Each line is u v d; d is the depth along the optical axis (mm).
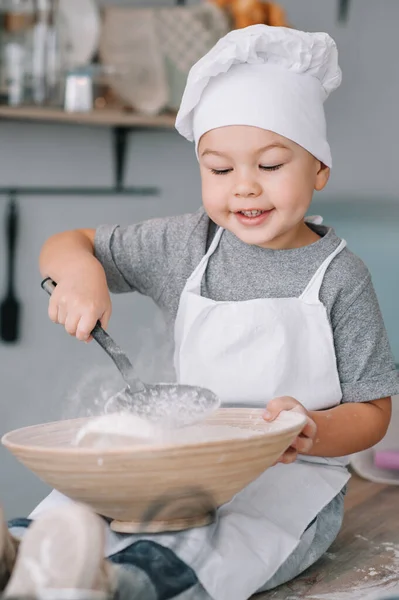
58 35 2346
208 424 1030
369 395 1175
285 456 968
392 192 2949
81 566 603
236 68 1135
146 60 2486
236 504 1005
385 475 1510
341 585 986
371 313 1224
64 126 2615
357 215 2770
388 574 1026
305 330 1188
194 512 855
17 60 2311
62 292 1091
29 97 2334
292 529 1012
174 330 1284
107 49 2473
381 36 2961
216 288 1243
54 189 2619
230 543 895
